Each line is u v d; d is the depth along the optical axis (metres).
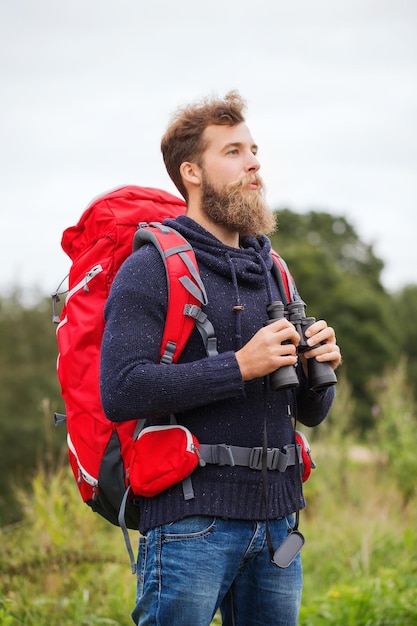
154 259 2.35
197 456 2.25
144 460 2.29
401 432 8.80
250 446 2.34
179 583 2.25
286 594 2.42
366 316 42.12
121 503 2.43
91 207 2.66
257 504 2.31
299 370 2.60
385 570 4.75
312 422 2.69
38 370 22.94
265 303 2.48
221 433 2.32
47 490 5.58
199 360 2.26
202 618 2.27
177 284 2.30
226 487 2.28
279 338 2.25
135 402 2.21
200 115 2.52
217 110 2.51
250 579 2.43
